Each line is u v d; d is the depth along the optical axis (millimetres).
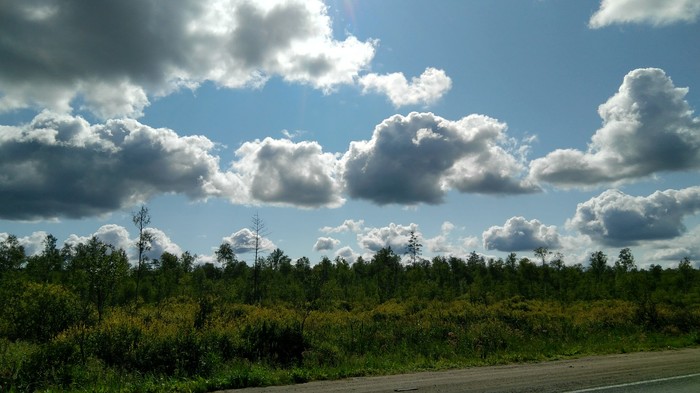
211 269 62281
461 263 73625
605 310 35062
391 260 70938
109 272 21000
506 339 22203
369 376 13352
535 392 9344
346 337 21688
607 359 16188
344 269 65500
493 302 50375
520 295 55500
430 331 24156
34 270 38250
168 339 15312
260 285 51906
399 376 13000
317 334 21938
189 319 20953
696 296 49156
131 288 35625
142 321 19344
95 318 21000
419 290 56000
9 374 12555
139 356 14516
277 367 15000
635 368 13031
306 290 50719
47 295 21219
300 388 11102
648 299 35219
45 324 20484
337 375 13289
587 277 62188
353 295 55656
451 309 40625
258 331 17484
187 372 13617
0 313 20812
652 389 9617
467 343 21062
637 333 25297
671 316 28500
